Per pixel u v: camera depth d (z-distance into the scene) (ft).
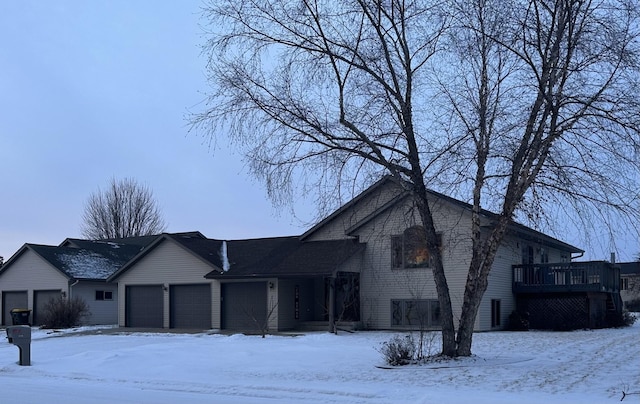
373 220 99.71
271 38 52.01
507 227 56.90
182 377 51.16
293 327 104.83
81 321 127.44
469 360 54.70
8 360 65.00
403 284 99.60
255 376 51.19
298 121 52.95
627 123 48.14
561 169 50.75
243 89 52.13
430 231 56.90
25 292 135.23
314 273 96.73
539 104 51.44
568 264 101.71
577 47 49.29
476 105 53.42
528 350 65.36
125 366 58.23
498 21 51.19
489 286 97.45
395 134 54.08
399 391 41.14
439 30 53.16
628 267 201.98
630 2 47.60
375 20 52.47
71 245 146.72
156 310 116.37
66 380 51.34
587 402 36.32
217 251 115.85
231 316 107.55
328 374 51.08
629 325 113.39
